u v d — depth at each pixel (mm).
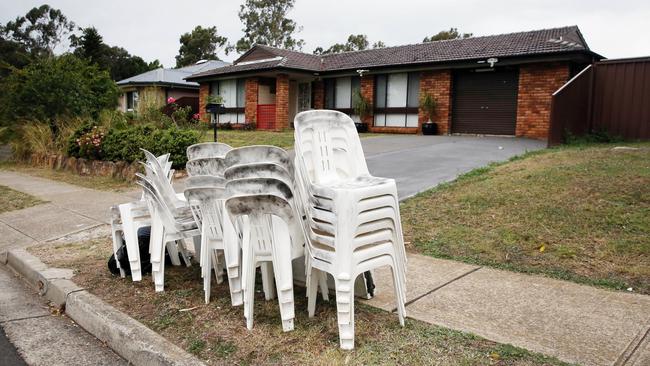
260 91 22734
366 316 3613
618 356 2926
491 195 6664
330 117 3896
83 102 16766
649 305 3678
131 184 10820
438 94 18094
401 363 2924
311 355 3092
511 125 16750
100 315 3857
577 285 4125
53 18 75250
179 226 4359
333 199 3203
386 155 11250
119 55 57188
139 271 4625
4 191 10562
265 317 3705
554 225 5426
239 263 3949
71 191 10289
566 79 15109
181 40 62500
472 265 4727
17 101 16312
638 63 13281
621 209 5645
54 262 5414
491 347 3061
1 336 3875
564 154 9695
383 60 20062
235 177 3305
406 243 5418
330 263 3238
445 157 10695
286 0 52469
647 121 13242
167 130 11805
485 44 18109
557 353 2971
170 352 3227
